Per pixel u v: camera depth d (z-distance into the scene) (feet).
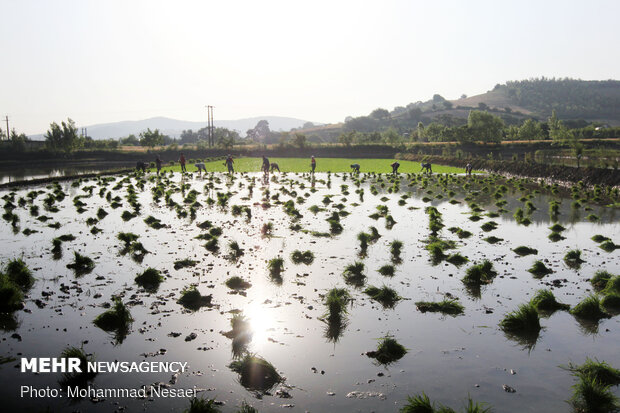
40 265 42.57
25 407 20.26
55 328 28.58
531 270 41.04
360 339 27.45
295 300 33.78
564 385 22.27
